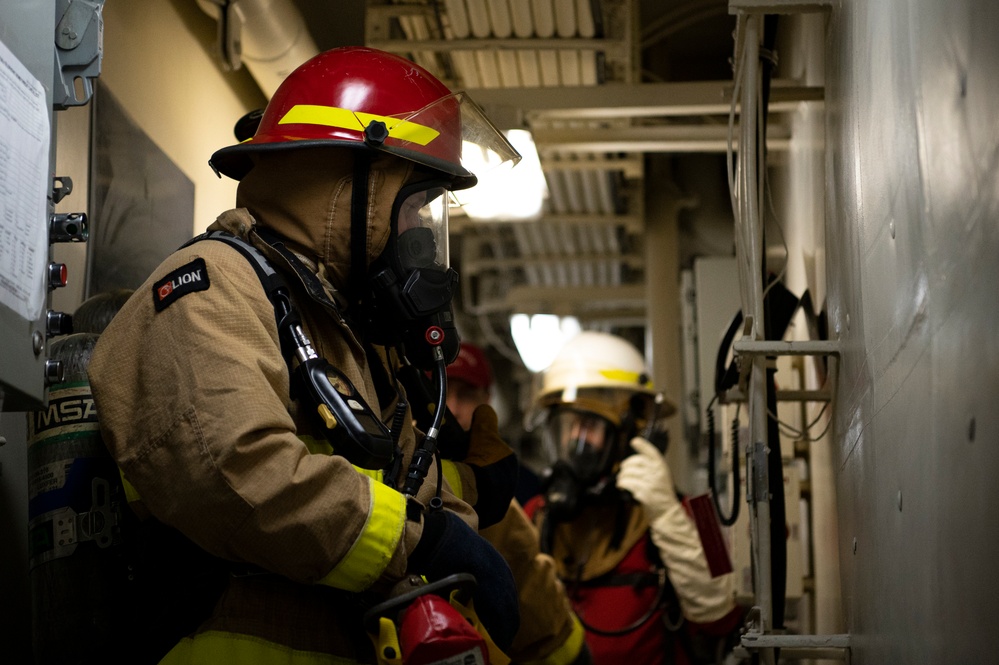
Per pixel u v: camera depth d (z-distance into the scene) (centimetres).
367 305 165
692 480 546
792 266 337
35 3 146
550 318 723
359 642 152
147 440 142
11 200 131
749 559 322
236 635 148
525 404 879
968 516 111
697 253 594
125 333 151
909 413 140
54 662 156
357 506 142
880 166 160
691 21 502
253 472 137
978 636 107
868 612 177
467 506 175
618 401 371
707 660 338
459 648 139
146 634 157
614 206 560
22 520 184
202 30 293
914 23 135
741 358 210
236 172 186
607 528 344
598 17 371
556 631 252
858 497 188
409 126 167
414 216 168
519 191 387
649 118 472
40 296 140
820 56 260
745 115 214
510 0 354
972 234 108
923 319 132
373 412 156
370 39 382
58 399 161
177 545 155
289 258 156
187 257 154
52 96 150
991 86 102
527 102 378
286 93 174
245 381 141
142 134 242
